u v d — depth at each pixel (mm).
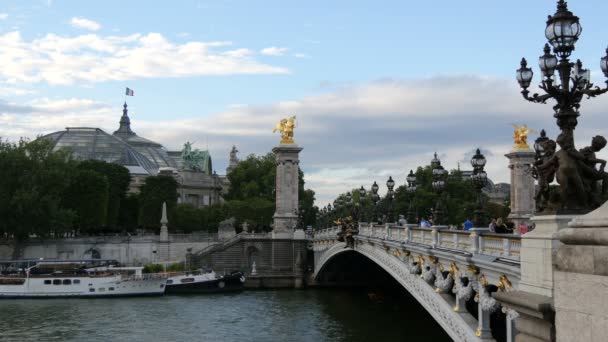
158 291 94188
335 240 86562
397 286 97500
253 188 171750
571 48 17234
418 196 100375
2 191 112625
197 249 124500
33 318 72438
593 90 17312
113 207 153375
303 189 170875
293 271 111188
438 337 57344
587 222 11414
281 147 118000
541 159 18141
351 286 104625
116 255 120875
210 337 61531
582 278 11398
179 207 159750
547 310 14898
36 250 117375
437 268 36969
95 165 156375
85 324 68562
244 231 119688
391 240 48500
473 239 29078
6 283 90750
